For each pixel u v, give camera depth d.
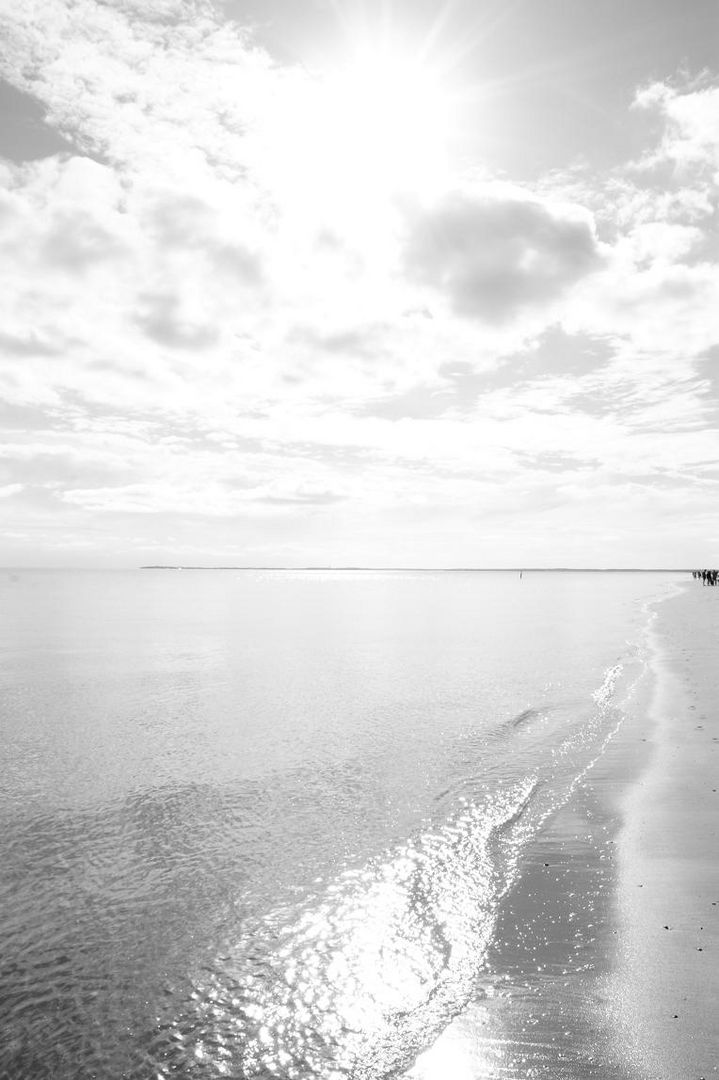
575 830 11.13
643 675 25.52
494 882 9.53
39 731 19.16
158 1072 6.37
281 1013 7.10
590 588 164.00
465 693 23.75
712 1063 5.80
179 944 8.44
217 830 11.98
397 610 77.94
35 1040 6.79
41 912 9.23
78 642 42.72
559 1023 6.50
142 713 21.39
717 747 15.12
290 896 9.52
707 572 149.00
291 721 20.06
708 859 9.62
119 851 11.15
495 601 98.81
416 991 7.29
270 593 143.88
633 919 8.21
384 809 12.75
